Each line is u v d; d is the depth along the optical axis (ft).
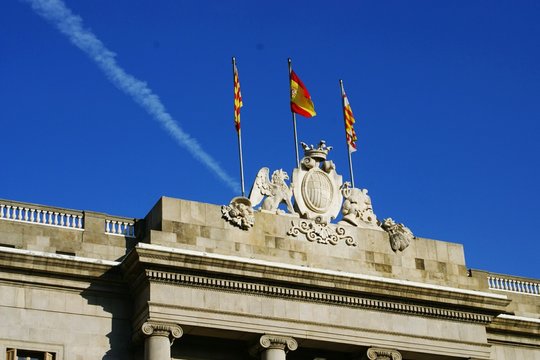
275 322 215.31
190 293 210.79
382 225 236.63
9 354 202.39
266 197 227.61
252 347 216.13
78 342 208.33
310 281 219.00
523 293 257.34
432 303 230.68
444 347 229.66
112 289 213.46
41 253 207.21
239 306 213.87
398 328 226.58
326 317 220.64
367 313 224.94
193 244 215.72
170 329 206.80
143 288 210.59
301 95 245.24
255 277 214.90
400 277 232.94
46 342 205.87
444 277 238.07
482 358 233.14
